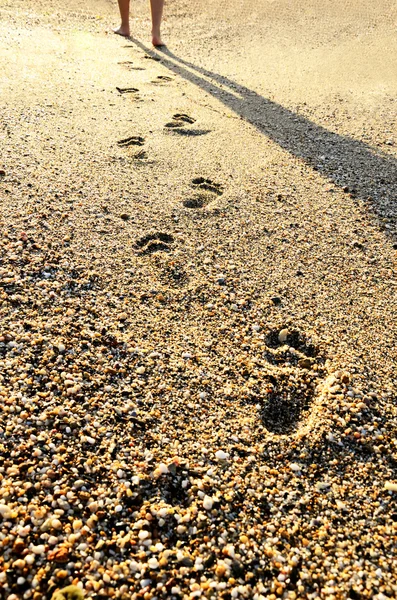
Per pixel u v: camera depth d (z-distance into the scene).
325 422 0.96
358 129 2.08
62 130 1.83
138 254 1.31
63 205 1.43
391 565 0.78
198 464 0.89
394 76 2.59
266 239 1.41
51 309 1.13
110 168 1.64
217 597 0.73
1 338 1.04
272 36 3.18
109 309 1.15
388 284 1.30
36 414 0.92
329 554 0.79
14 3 3.38
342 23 3.30
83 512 0.81
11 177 1.51
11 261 1.22
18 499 0.81
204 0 3.74
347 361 1.08
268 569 0.77
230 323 1.16
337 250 1.40
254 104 2.26
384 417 0.98
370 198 1.62
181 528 0.80
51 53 2.62
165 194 1.55
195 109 2.15
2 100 1.99
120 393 0.98
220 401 0.99
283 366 1.08
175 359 1.06
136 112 2.06
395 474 0.89
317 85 2.51
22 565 0.74
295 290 1.26
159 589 0.73
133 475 0.86
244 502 0.84
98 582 0.73
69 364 1.02
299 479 0.88
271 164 1.77
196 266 1.30
